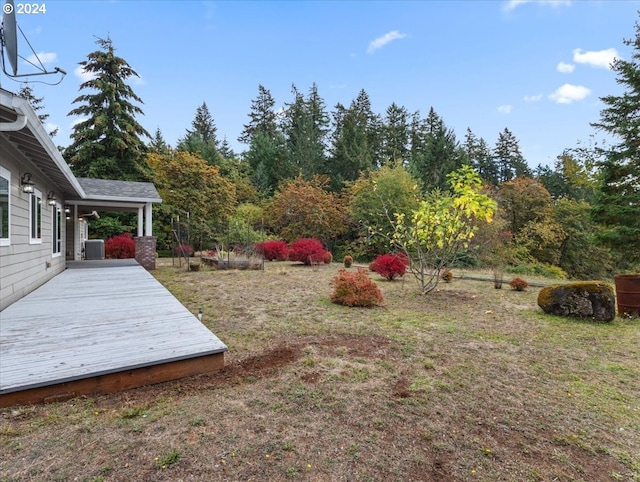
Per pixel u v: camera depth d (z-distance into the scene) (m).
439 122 28.19
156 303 4.96
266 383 2.83
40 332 3.48
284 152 27.28
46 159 5.80
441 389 2.82
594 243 12.55
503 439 2.14
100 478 1.67
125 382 2.64
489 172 31.47
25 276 5.72
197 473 1.73
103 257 14.48
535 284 8.84
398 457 1.93
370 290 6.07
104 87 18.47
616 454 2.03
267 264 14.53
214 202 18.72
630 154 11.31
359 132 25.94
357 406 2.49
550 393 2.81
